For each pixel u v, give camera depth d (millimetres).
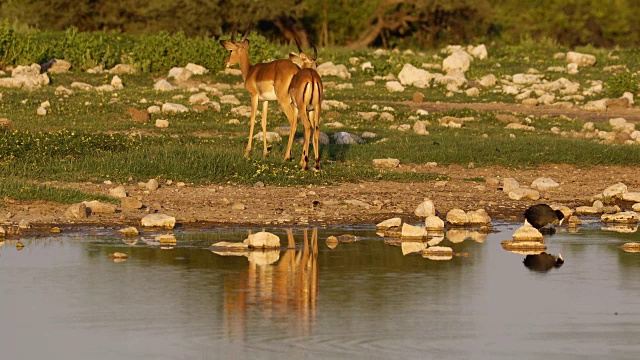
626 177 71062
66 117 84312
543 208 54094
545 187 66188
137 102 94000
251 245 47469
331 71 122938
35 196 55562
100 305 37031
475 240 50969
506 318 36062
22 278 40969
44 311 36219
